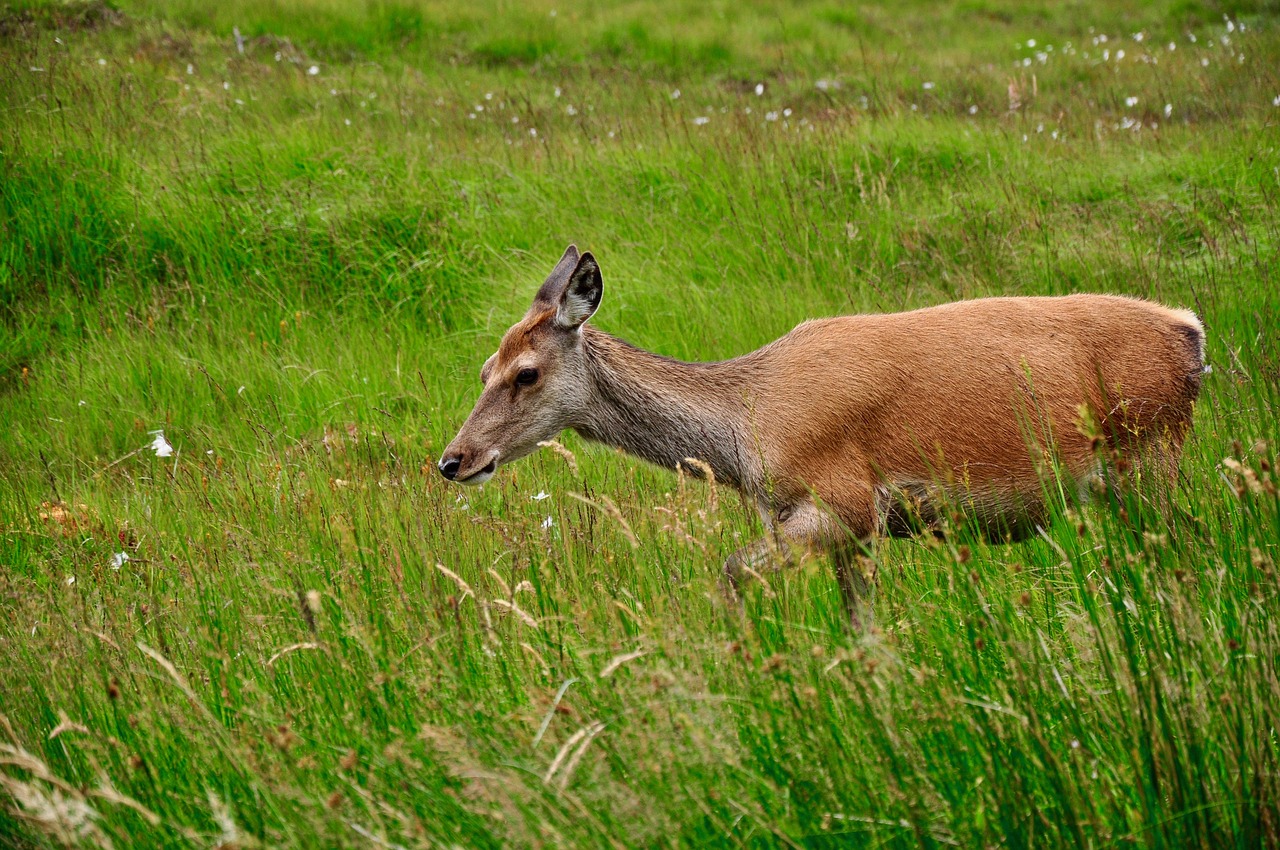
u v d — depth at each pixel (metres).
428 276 34.56
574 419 20.66
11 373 33.09
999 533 19.47
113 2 61.25
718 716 12.56
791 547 17.58
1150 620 13.26
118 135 40.69
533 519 20.91
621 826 11.47
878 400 19.20
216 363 31.56
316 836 11.95
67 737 15.14
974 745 12.28
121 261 36.59
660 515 19.16
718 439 20.12
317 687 15.66
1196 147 39.34
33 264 36.34
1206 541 15.86
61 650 16.59
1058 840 11.30
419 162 39.59
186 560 21.12
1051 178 37.56
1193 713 11.88
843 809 11.91
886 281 31.95
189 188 37.94
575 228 35.97
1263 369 21.67
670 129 44.16
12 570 21.53
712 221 36.41
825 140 40.59
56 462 28.27
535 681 14.52
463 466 20.06
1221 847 11.19
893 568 17.84
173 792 14.01
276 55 57.09
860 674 13.05
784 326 30.02
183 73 50.91
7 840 13.19
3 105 41.72
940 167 39.66
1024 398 18.86
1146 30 66.44
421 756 13.26
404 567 18.72
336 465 25.31
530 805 11.72
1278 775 11.36
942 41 66.00
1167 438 18.95
